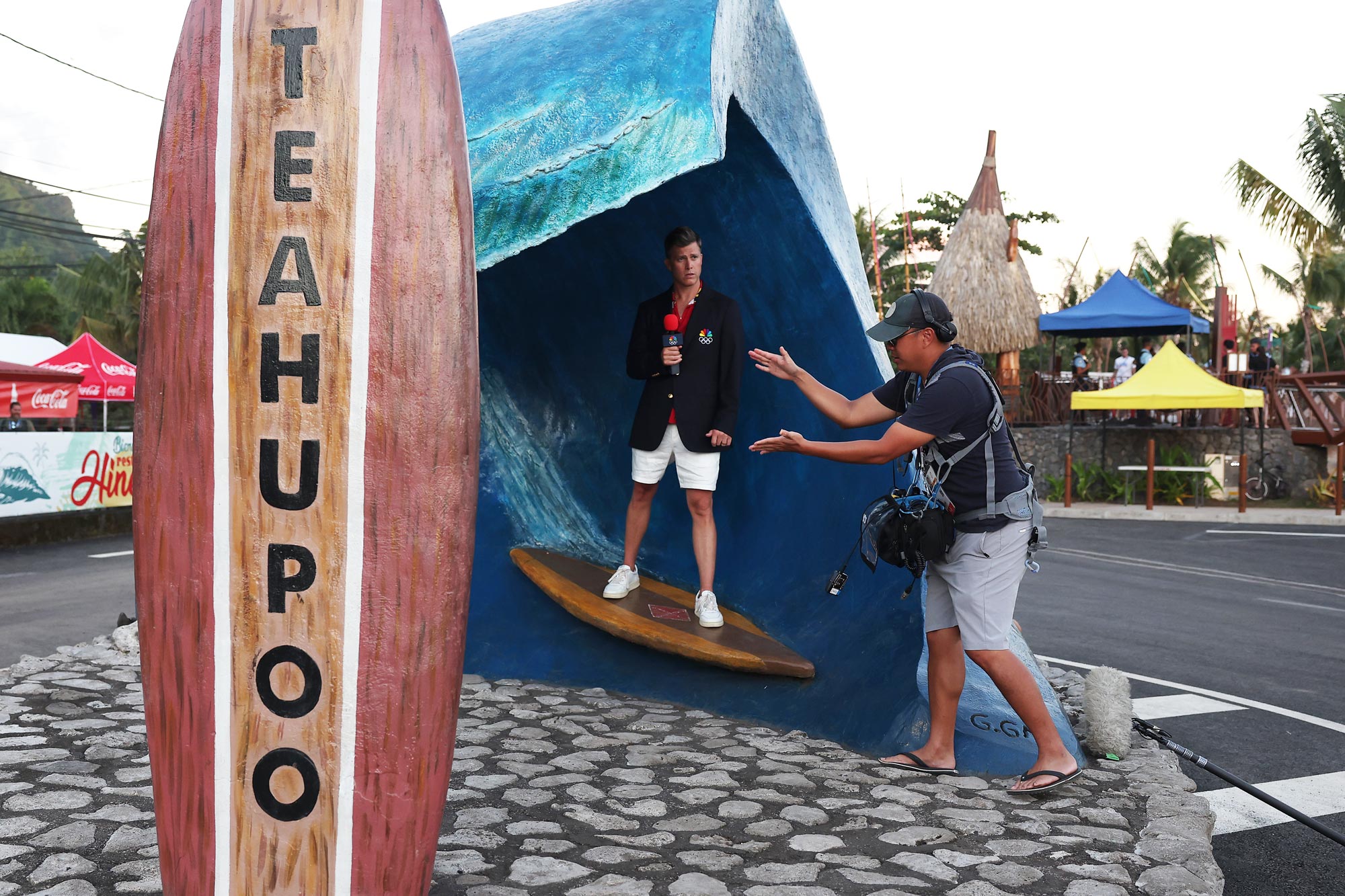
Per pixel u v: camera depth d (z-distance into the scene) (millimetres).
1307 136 23578
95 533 14609
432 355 1819
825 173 5090
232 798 1862
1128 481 20453
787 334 5074
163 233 1868
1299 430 21109
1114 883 2904
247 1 1831
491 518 5566
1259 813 4070
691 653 4570
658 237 5164
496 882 2838
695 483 4914
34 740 4023
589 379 5758
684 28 3773
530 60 3951
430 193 1815
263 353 1811
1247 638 7684
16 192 101875
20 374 16094
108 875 2811
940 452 3693
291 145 1803
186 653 1863
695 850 3096
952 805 3523
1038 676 4730
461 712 4559
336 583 1816
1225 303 24828
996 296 23672
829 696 4461
